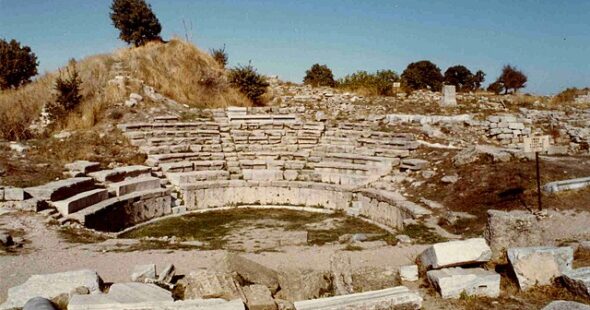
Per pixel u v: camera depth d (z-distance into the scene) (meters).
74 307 7.46
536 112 31.06
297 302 8.03
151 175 22.30
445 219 15.81
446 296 8.76
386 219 19.19
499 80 47.16
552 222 13.84
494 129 26.89
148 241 14.12
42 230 14.19
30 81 33.34
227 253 9.57
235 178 24.05
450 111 31.03
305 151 25.81
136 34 39.25
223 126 27.28
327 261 11.55
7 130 24.72
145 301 7.74
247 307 8.16
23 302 8.23
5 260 11.23
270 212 21.80
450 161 21.31
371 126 27.28
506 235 10.31
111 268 10.91
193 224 19.36
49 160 20.86
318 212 21.86
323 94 34.84
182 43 37.03
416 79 54.88
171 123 26.23
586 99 37.12
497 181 17.70
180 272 10.69
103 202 17.86
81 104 27.47
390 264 11.08
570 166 18.64
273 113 29.78
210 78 34.28
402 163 22.62
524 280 8.98
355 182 22.52
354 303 7.89
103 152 22.72
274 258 11.88
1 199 15.67
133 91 29.22
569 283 8.68
